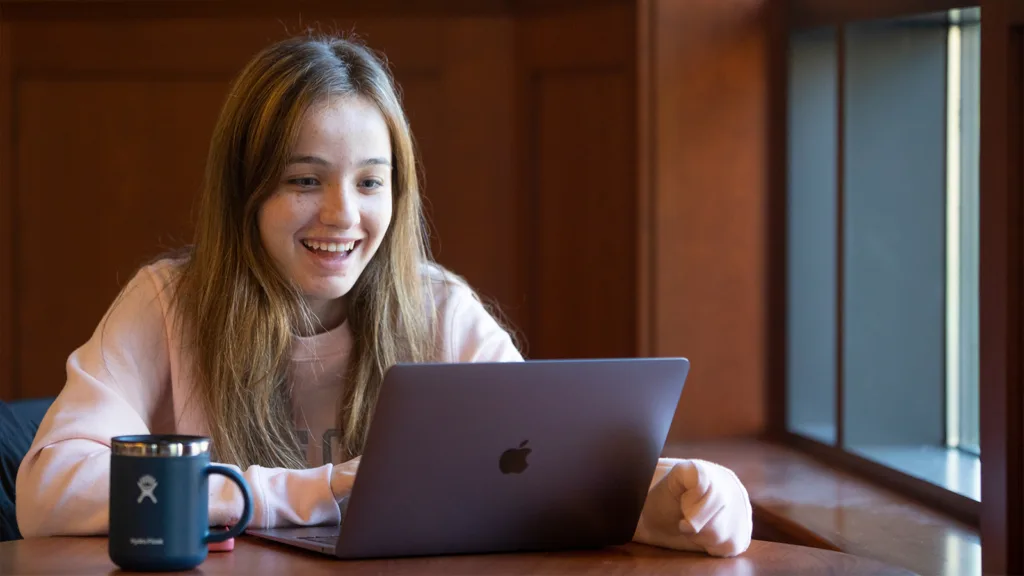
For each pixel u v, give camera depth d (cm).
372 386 160
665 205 279
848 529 196
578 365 111
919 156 246
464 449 110
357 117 146
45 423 137
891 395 251
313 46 151
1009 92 169
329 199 146
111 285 317
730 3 279
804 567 114
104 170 316
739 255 283
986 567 174
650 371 115
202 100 314
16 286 317
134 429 142
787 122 279
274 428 155
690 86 278
